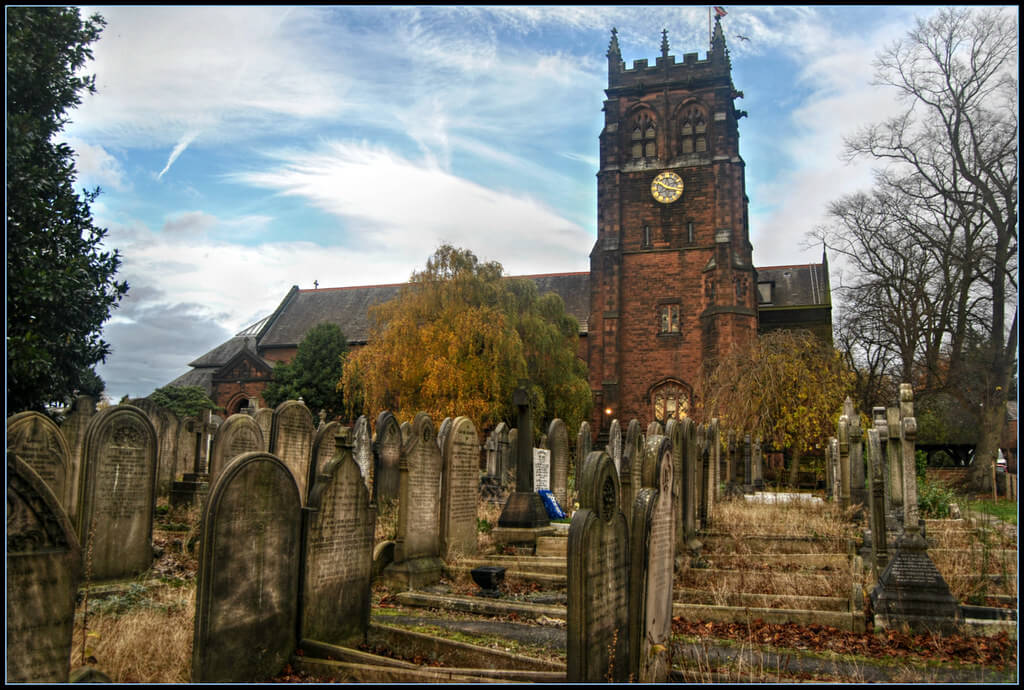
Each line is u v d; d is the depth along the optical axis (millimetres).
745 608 9055
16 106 17797
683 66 48062
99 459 9602
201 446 20750
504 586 10828
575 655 5680
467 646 7246
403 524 11039
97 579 9461
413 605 9969
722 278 43812
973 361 31469
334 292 68188
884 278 34906
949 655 7680
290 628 6926
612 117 48531
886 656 7660
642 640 6441
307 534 7152
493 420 36844
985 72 31547
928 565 8758
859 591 9102
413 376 37312
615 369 44719
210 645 6039
